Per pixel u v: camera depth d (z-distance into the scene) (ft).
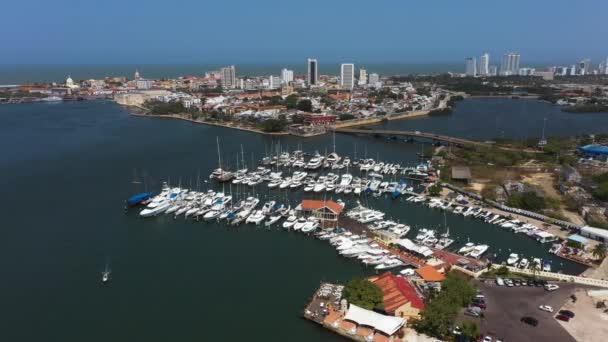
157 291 401.90
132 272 437.17
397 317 327.26
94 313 369.71
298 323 349.82
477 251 462.60
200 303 381.81
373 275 424.46
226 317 360.69
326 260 459.32
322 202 568.82
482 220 558.56
